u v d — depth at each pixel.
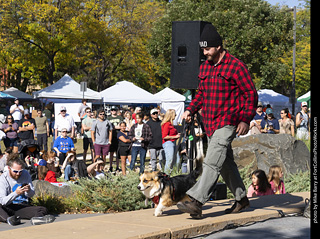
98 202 8.02
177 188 5.36
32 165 10.28
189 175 5.52
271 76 32.47
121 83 27.58
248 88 4.87
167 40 33.66
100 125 14.41
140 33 42.03
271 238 4.81
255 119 14.68
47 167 10.91
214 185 4.99
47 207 7.73
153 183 5.29
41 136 17.06
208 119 5.05
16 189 7.02
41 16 35.44
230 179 5.41
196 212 5.04
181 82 6.99
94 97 26.91
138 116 13.05
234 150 11.55
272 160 11.38
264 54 31.75
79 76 50.94
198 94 5.32
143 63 44.78
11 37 36.53
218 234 5.02
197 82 6.89
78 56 43.62
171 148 11.77
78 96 27.36
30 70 45.53
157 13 42.59
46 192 8.35
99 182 8.31
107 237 4.47
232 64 4.90
